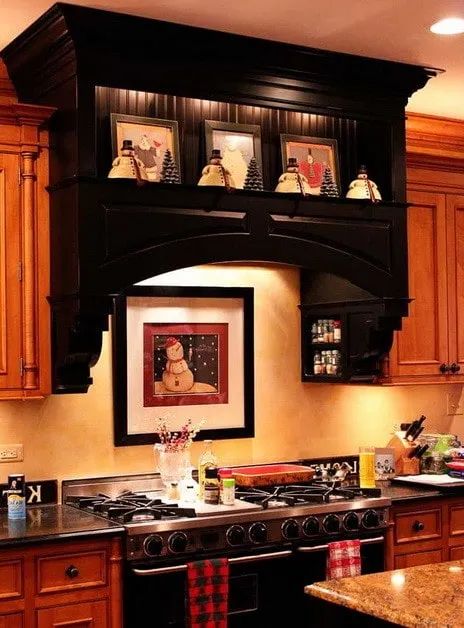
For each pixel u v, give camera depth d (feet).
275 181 14.33
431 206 16.49
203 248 12.97
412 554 14.58
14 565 11.48
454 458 16.40
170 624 12.32
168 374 14.85
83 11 11.66
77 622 11.82
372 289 14.46
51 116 12.80
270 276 15.98
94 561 11.96
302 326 16.29
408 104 16.19
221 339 15.38
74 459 14.14
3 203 12.76
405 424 16.83
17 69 13.30
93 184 12.23
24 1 11.42
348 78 14.10
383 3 11.57
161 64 12.69
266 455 15.88
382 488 15.34
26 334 12.85
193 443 15.07
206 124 13.61
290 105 13.75
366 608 8.59
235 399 15.52
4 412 13.67
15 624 11.46
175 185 12.73
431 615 8.17
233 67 13.20
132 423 14.51
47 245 13.01
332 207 14.08
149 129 13.19
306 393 16.38
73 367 13.00
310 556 13.38
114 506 13.05
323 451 16.56
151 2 11.49
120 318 14.42
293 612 13.21
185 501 13.61
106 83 12.32
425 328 16.37
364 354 15.06
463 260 16.88
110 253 12.31
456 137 17.04
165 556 12.26
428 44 13.24
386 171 14.75
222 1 11.50
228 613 12.66
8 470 13.66
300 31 12.65
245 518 12.79
